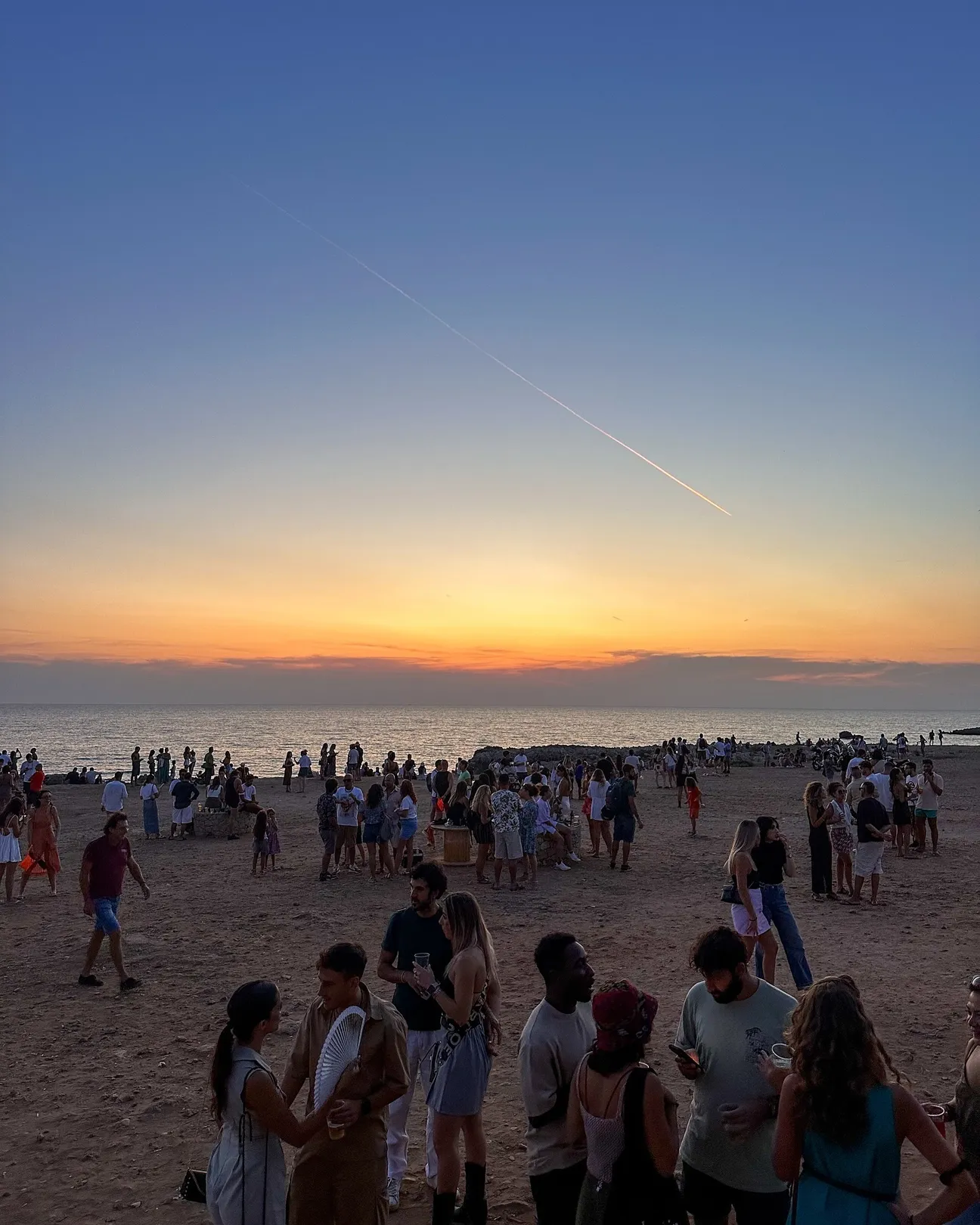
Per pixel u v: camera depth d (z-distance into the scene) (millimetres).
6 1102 6750
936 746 74125
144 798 22766
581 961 4012
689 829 22953
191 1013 8852
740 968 3771
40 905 14609
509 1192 5312
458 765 22000
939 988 9164
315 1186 3816
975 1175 3363
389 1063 3965
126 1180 5527
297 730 177125
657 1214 3293
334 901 14414
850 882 14148
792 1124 3037
